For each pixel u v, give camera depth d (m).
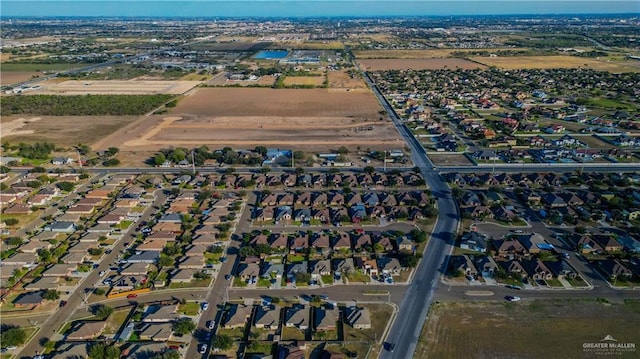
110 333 91.62
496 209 142.88
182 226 134.62
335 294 104.38
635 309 98.88
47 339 90.12
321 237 126.44
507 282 108.31
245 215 143.62
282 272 112.44
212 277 110.62
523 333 91.69
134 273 111.25
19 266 114.06
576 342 89.44
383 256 120.06
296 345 88.25
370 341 89.56
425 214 141.00
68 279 109.06
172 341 89.56
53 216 142.12
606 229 133.12
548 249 122.06
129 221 138.50
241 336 91.31
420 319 95.88
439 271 113.25
